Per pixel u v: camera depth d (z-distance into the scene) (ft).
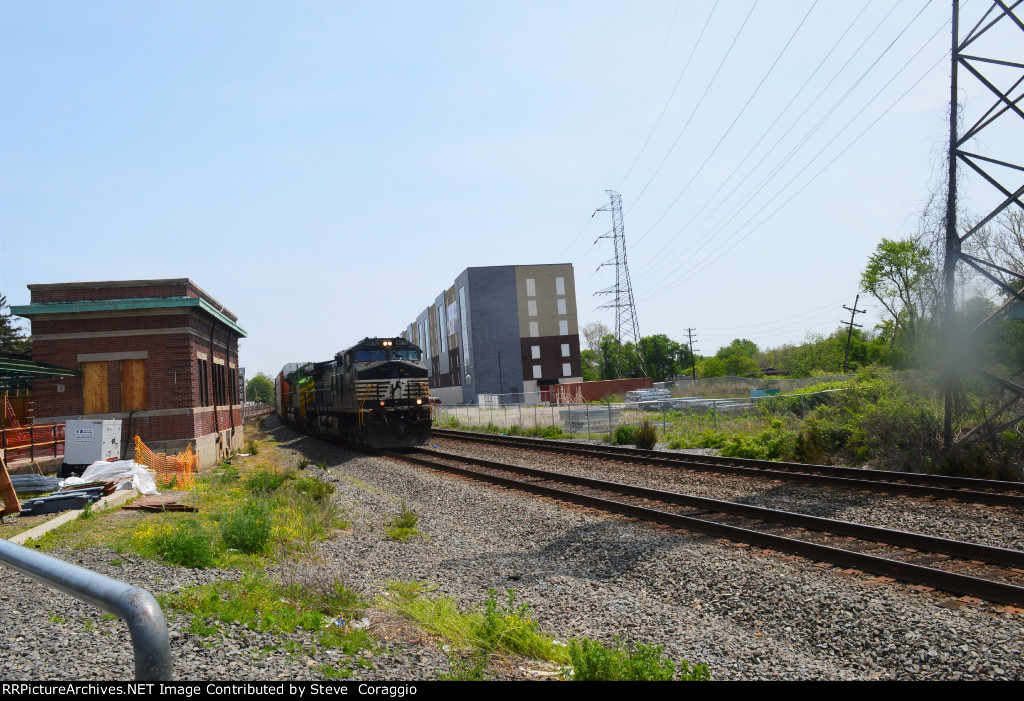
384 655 19.20
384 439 101.50
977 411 59.82
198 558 31.96
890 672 19.39
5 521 43.04
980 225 55.01
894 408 62.08
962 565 28.53
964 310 56.85
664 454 70.23
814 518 36.01
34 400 76.95
